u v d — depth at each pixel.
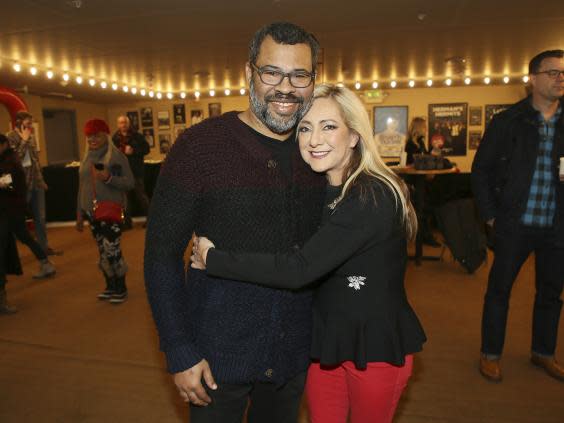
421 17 4.48
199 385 1.19
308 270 1.21
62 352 2.99
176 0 3.83
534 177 2.40
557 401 2.36
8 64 6.08
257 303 1.25
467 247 4.60
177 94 9.98
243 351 1.25
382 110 9.84
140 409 2.34
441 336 3.17
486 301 2.60
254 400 1.46
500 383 2.54
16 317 3.62
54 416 2.29
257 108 1.20
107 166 3.61
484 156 2.50
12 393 2.51
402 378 1.41
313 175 1.37
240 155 1.20
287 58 1.16
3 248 3.70
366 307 1.33
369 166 1.35
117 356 2.92
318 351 1.38
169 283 1.15
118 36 4.96
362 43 5.54
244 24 4.60
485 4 4.11
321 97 1.32
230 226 1.21
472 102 9.57
